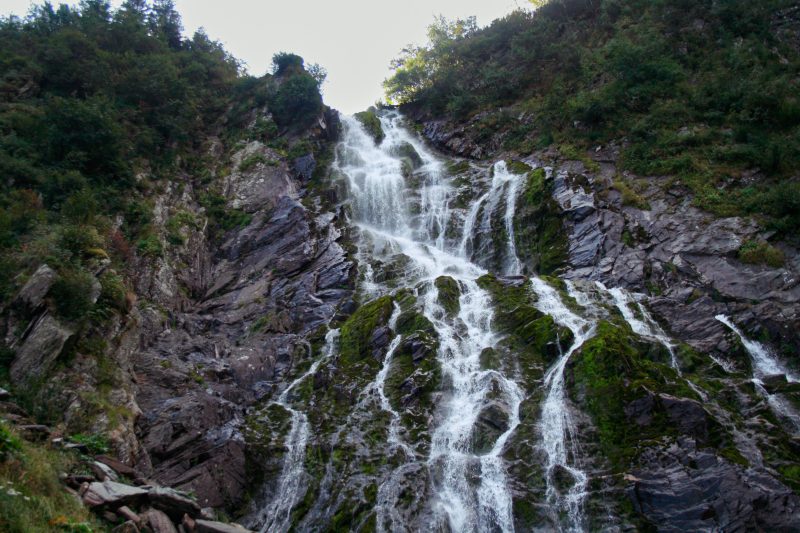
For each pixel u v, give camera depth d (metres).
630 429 13.14
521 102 35.38
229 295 23.25
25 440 10.67
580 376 14.61
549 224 23.80
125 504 10.22
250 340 19.88
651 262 20.66
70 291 14.83
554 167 27.80
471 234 25.50
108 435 12.91
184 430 14.45
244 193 28.80
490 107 36.41
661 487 11.77
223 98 36.56
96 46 30.52
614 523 11.69
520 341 17.17
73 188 21.47
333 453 14.39
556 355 16.19
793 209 19.91
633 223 22.42
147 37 35.12
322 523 12.87
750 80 26.39
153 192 25.64
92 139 23.12
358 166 32.75
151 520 9.98
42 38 30.41
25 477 9.05
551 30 38.22
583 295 19.25
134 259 21.48
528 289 19.92
